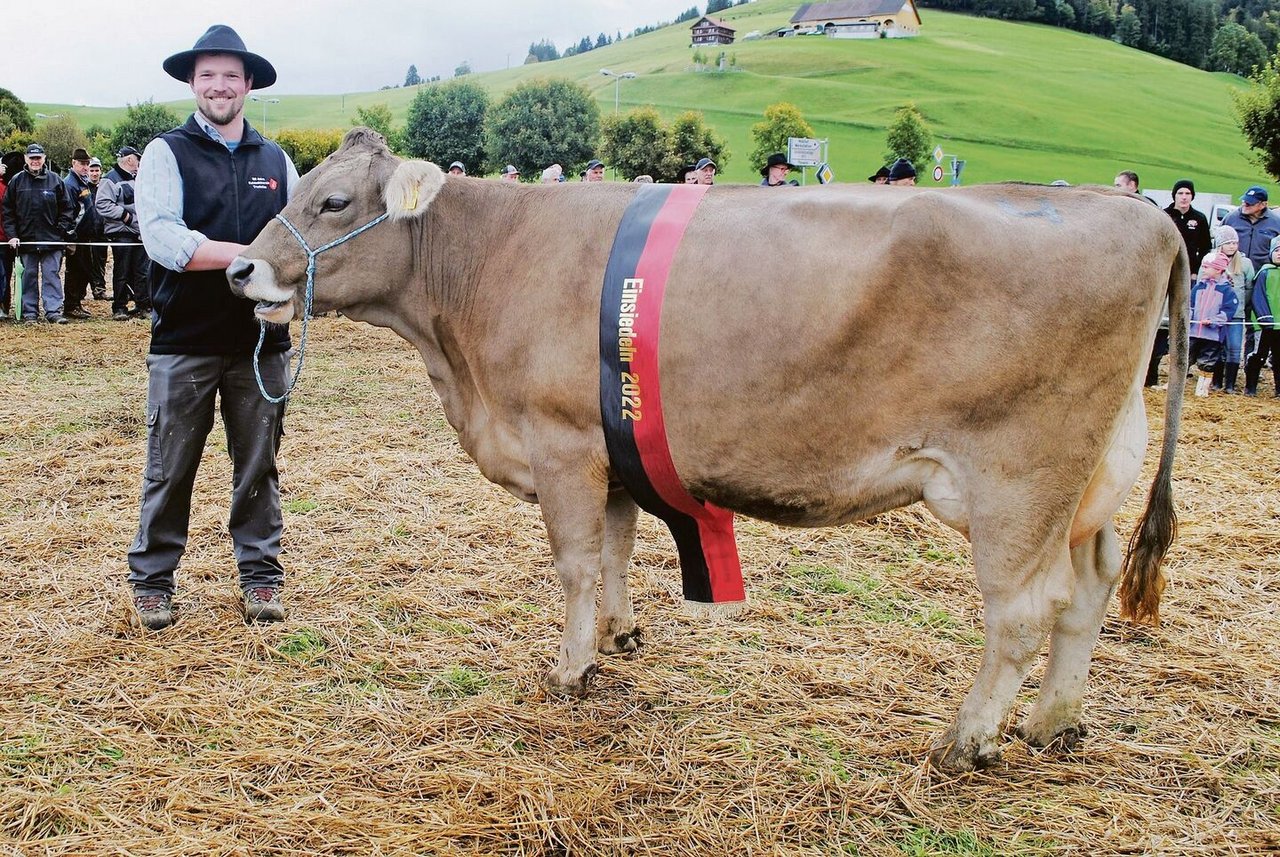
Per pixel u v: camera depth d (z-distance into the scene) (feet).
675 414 11.05
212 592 15.30
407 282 12.96
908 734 11.85
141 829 9.75
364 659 13.44
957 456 10.35
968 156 194.29
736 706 12.44
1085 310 9.83
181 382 13.78
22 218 43.11
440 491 20.56
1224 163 204.44
